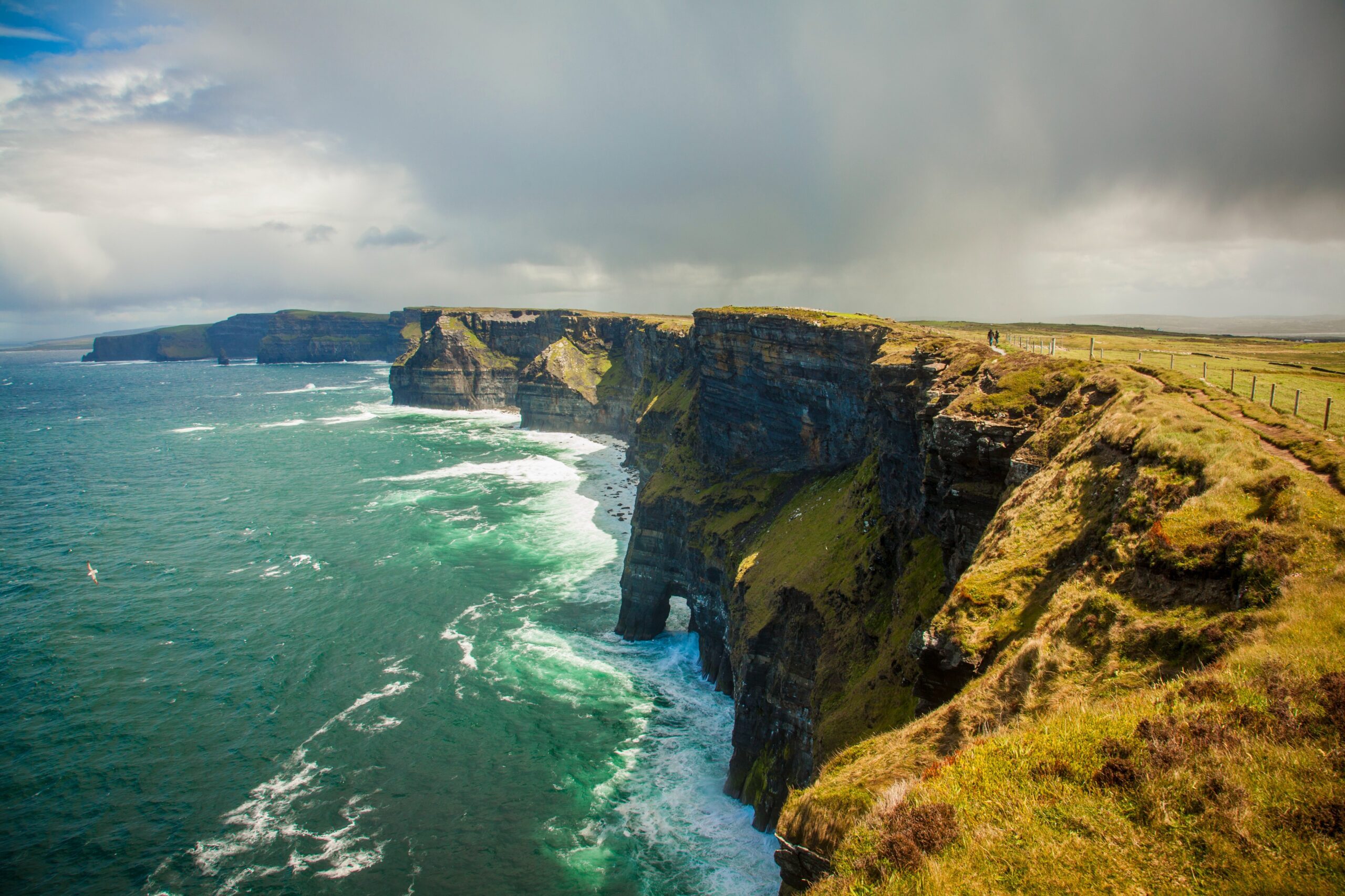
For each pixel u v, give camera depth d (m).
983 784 15.70
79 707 68.75
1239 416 33.06
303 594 96.06
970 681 26.27
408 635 84.56
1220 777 13.09
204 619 88.38
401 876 49.06
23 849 51.16
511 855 51.09
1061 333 118.88
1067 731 16.42
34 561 108.19
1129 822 13.22
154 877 48.78
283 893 47.53
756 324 92.81
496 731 66.06
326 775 59.34
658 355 177.50
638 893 47.69
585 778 59.69
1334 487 22.77
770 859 50.50
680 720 68.94
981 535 39.69
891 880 14.11
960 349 54.31
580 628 89.12
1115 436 31.34
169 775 59.12
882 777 22.25
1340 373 49.94
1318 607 16.69
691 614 90.62
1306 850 11.45
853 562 59.53
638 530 98.12
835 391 83.25
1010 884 12.85
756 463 94.69
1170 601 20.70
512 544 118.31
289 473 171.00
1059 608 23.97
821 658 55.06
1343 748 12.73
